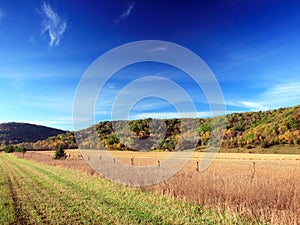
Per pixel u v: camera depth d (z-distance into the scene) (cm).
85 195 1291
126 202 1135
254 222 856
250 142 7538
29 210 1016
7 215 945
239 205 982
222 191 1107
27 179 1936
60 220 886
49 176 2084
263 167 2788
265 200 1002
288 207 948
